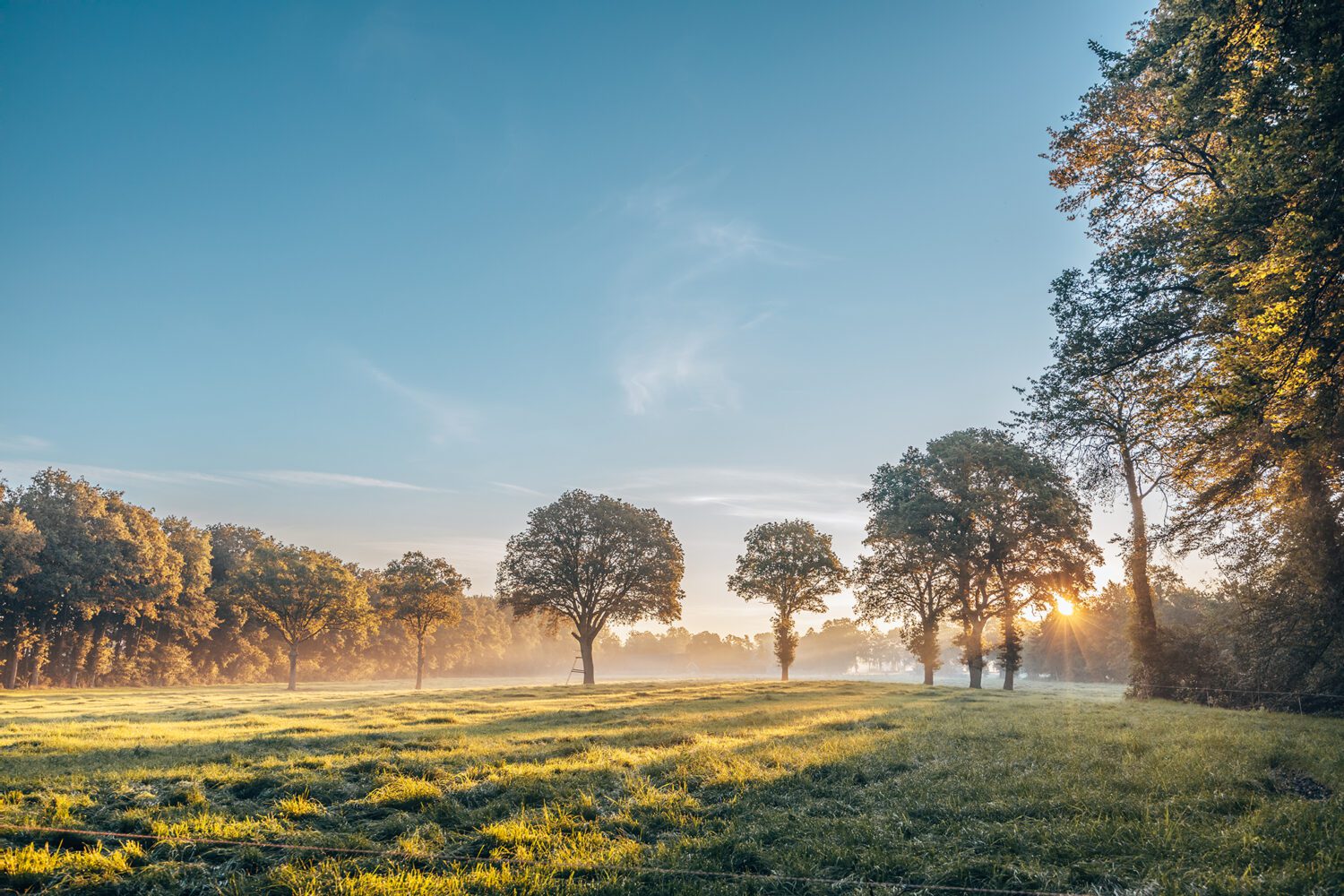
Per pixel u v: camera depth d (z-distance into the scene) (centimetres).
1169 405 2095
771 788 1152
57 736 1859
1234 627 3194
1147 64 1756
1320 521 2536
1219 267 1580
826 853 823
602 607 6838
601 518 6862
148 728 2136
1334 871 696
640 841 902
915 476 5969
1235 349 1512
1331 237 1255
